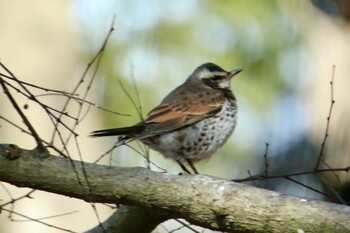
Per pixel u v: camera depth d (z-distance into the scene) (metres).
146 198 7.22
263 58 14.29
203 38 14.09
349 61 15.98
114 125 13.63
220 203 6.99
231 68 14.02
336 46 16.30
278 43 14.53
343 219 6.61
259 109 14.46
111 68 13.94
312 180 14.72
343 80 15.89
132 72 12.05
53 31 14.34
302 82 15.52
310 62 15.70
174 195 7.14
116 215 8.46
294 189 14.73
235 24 14.12
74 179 7.29
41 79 13.94
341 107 15.63
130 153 13.24
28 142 13.15
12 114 13.17
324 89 15.86
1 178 7.38
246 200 6.94
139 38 14.12
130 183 7.24
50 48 14.20
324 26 15.93
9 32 14.05
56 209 12.95
